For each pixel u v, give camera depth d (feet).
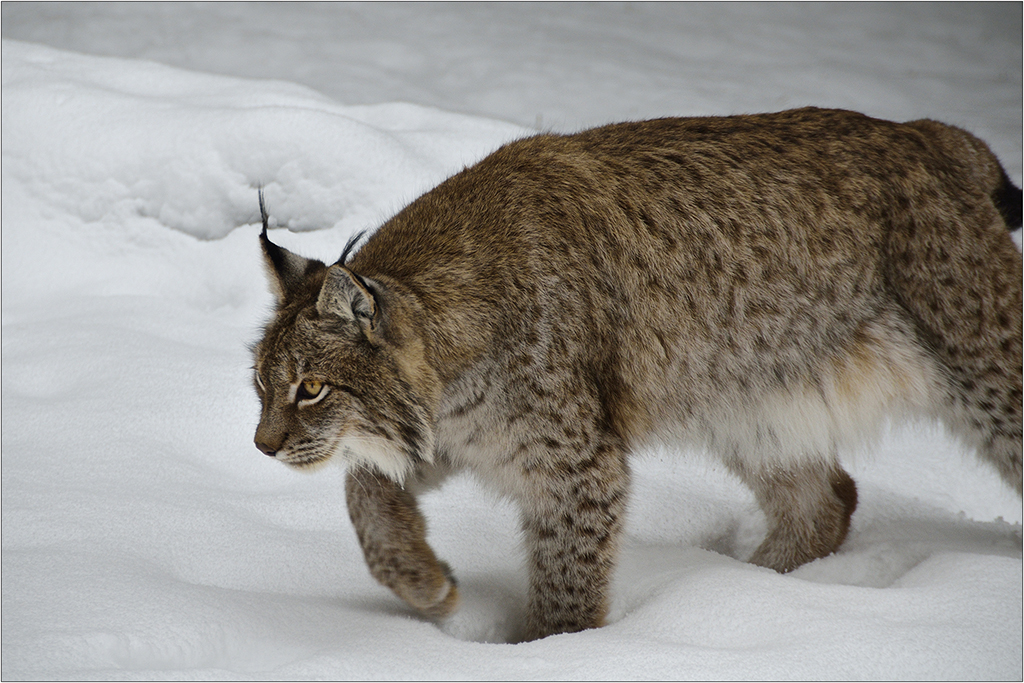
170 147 40.09
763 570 22.89
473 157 41.52
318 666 17.85
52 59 48.16
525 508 22.31
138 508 24.45
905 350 24.08
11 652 17.57
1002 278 24.25
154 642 18.52
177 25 71.87
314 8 78.02
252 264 37.29
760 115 25.39
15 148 41.29
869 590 20.75
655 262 22.88
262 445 20.63
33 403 29.89
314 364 20.20
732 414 23.98
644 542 25.89
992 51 71.15
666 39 73.00
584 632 20.26
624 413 23.04
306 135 39.83
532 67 63.41
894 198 23.98
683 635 19.63
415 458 21.24
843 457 26.03
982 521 26.91
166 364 31.96
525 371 21.56
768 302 23.44
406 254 22.16
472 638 22.33
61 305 36.63
